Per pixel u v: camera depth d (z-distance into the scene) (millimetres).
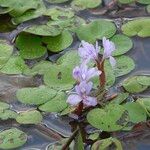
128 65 939
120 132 846
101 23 1016
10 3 1078
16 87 922
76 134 847
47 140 846
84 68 865
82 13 1067
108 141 827
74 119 872
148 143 832
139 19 1031
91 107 880
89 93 876
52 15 1060
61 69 932
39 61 967
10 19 1065
